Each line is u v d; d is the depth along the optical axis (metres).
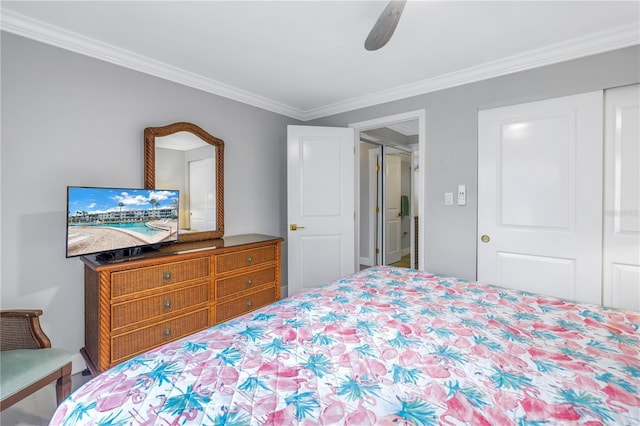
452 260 2.67
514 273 2.39
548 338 1.06
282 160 3.47
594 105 2.04
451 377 0.84
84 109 2.02
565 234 2.18
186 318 2.09
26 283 1.82
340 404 0.74
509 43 2.07
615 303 2.03
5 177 1.74
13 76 1.75
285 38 2.00
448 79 2.57
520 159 2.34
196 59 2.29
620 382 0.79
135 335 1.84
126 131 2.22
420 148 2.82
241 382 0.82
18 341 1.53
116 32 1.91
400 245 5.70
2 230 1.74
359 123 3.25
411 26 1.86
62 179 1.94
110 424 0.68
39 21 1.77
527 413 0.69
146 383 0.82
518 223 2.36
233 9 1.69
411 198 4.83
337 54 2.22
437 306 1.37
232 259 2.38
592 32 1.93
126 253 2.02
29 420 1.57
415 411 0.71
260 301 2.61
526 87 2.27
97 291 1.74
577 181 2.12
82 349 2.02
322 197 3.27
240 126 3.02
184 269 2.07
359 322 1.20
